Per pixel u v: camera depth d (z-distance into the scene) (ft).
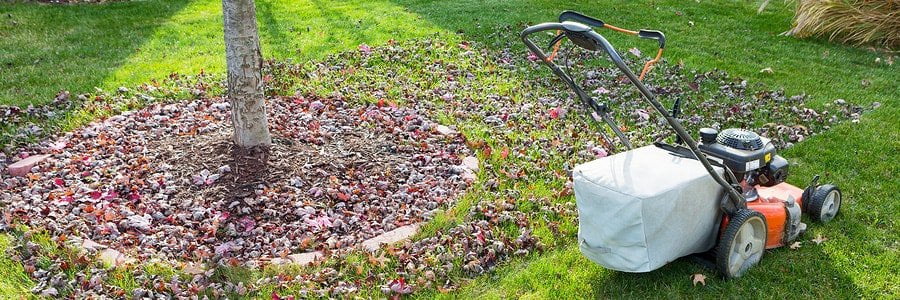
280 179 17.61
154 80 26.32
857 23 33.14
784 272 14.39
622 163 13.42
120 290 13.46
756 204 14.51
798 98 25.49
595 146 20.71
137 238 15.40
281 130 20.77
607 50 12.39
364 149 19.71
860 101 25.35
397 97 24.84
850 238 15.81
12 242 14.85
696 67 29.40
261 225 15.94
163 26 35.01
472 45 31.73
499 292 13.91
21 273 13.89
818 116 23.59
